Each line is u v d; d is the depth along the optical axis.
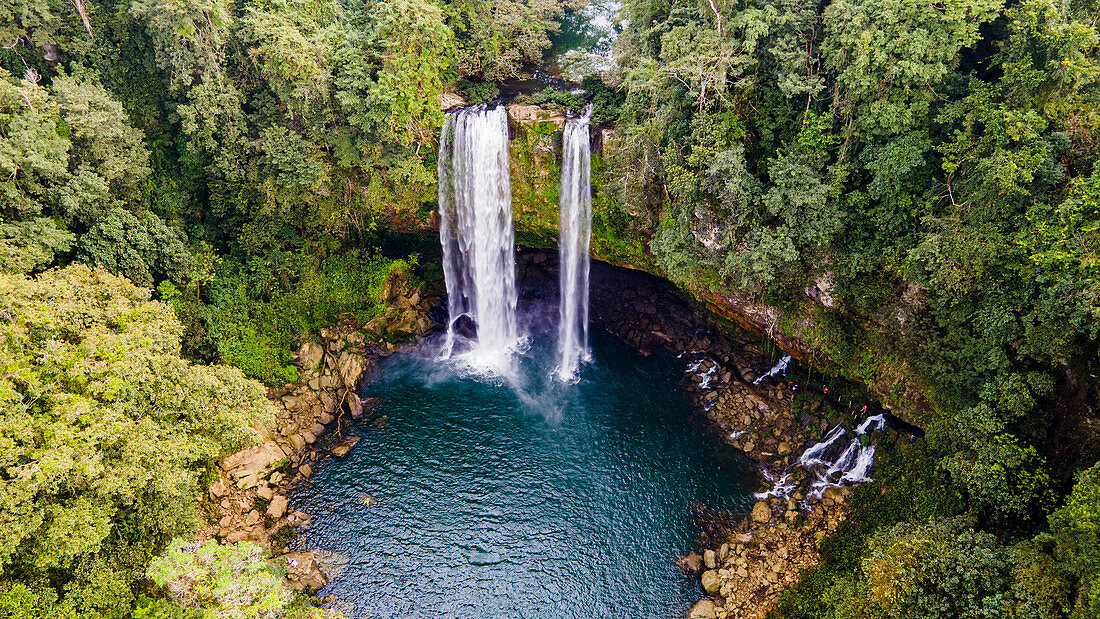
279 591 23.86
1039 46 26.41
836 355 36.22
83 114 32.59
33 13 36.38
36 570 20.95
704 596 30.70
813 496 34.56
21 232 29.41
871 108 27.86
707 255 34.81
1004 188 25.83
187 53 35.47
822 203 30.00
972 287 28.22
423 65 36.91
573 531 33.66
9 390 20.73
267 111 38.72
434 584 30.88
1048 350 25.66
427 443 38.53
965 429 28.45
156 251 36.03
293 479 35.75
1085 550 20.91
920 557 24.67
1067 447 26.36
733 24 30.52
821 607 28.38
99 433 21.47
